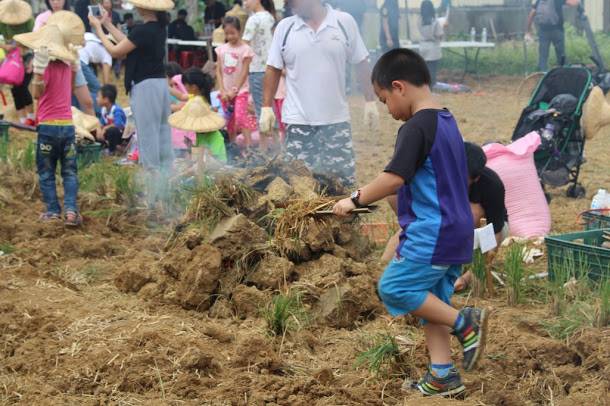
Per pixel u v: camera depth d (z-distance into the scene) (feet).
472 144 19.19
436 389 16.60
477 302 21.91
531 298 22.25
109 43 30.32
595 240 24.06
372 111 27.09
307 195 22.84
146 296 21.76
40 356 18.19
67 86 28.19
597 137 46.03
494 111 54.08
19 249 25.43
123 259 25.45
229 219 22.18
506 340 18.75
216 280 21.13
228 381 17.01
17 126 39.93
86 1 50.08
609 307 19.80
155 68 30.25
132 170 33.63
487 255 22.16
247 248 21.50
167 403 16.24
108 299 21.81
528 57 72.43
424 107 15.98
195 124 29.55
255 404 16.15
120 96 59.26
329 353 18.86
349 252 22.59
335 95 25.89
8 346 18.93
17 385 17.02
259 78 38.42
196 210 22.76
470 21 76.74
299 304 20.27
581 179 36.63
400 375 17.67
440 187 15.66
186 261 21.53
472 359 15.84
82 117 36.19
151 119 30.30
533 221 27.25
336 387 16.88
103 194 31.04
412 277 15.85
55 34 27.91
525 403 16.65
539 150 31.60
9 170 33.01
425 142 15.48
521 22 76.74
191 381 16.90
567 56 72.38
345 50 25.89
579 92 32.22
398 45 62.64
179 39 68.90
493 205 19.57
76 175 28.35
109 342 18.63
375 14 66.28
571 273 22.47
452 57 74.02
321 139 26.13
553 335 19.65
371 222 27.40
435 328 16.57
